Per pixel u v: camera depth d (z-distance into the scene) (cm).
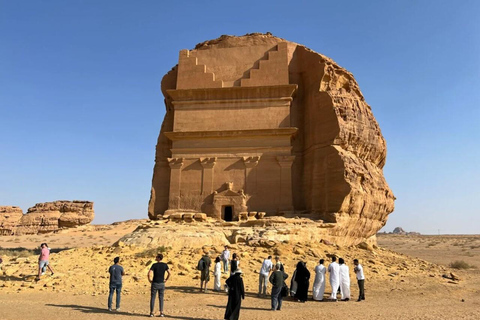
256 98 2609
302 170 2533
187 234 2083
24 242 5741
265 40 2802
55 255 1964
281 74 2622
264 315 1052
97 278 1505
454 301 1312
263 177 2491
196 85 2698
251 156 2523
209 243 2045
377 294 1398
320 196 2319
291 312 1094
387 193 2634
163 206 2631
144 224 2328
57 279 1486
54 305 1133
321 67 2486
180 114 2661
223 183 2519
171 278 1506
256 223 2211
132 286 1405
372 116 2628
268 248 1922
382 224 2714
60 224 7950
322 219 2252
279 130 2511
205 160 2566
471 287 1645
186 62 2766
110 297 1068
